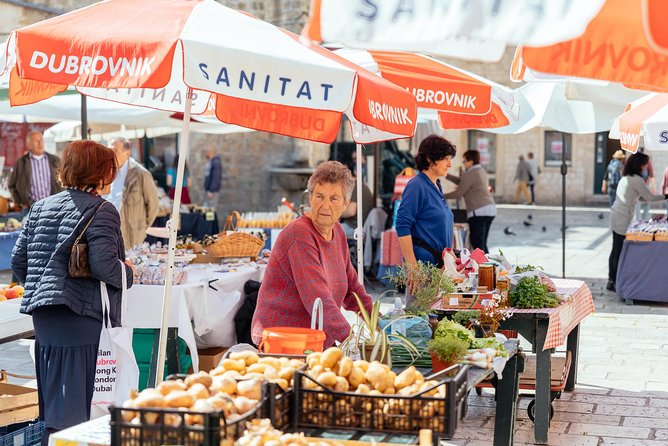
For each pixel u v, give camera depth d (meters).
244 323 7.45
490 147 37.66
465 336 4.88
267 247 13.79
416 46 3.03
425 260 7.30
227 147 23.81
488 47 3.55
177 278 6.82
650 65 3.42
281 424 3.53
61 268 5.11
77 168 5.22
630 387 8.24
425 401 3.47
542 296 6.47
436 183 7.58
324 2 2.90
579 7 2.82
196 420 3.09
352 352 4.48
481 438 6.74
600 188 36.66
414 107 5.62
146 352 7.00
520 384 7.08
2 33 20.50
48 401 5.17
